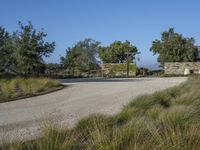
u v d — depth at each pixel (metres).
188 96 11.85
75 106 13.72
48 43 38.91
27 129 8.97
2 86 19.11
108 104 14.01
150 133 6.04
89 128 6.93
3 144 5.62
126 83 25.94
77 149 5.60
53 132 5.94
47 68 50.22
